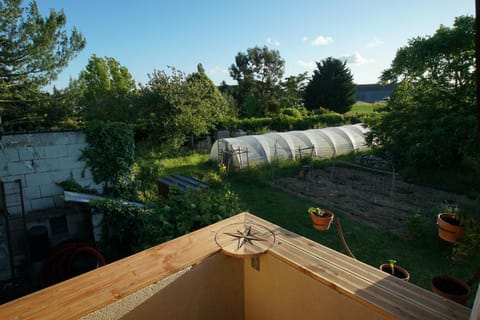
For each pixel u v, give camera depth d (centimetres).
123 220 562
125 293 156
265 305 201
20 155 607
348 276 160
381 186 1009
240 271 212
